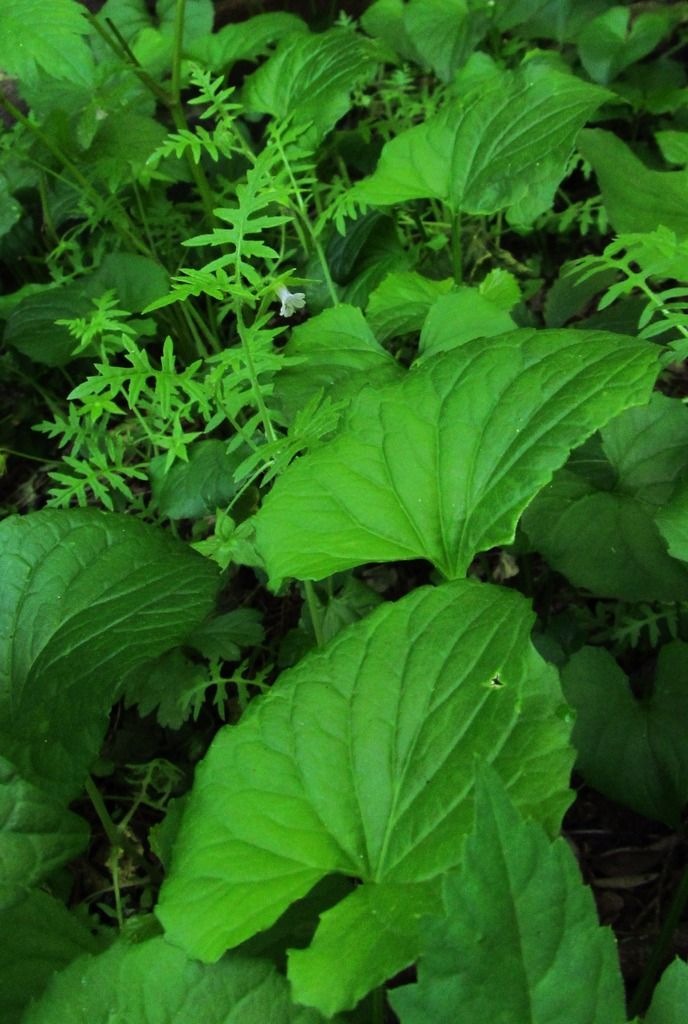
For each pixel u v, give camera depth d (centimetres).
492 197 44
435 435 34
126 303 50
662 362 35
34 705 35
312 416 37
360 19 66
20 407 53
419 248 54
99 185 56
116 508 48
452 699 30
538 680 29
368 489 34
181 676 42
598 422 32
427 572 48
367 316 45
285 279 36
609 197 45
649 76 64
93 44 59
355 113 64
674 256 36
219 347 51
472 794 28
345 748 30
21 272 60
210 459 43
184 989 28
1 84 61
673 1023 27
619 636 42
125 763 44
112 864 39
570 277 51
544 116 44
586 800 42
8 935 30
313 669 31
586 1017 25
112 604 36
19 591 37
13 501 51
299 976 27
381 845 29
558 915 25
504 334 35
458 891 25
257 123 65
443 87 61
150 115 56
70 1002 29
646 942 38
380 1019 31
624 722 39
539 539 40
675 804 38
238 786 30
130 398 37
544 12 65
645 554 39
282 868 29
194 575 37
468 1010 25
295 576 33
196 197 62
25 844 31
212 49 54
